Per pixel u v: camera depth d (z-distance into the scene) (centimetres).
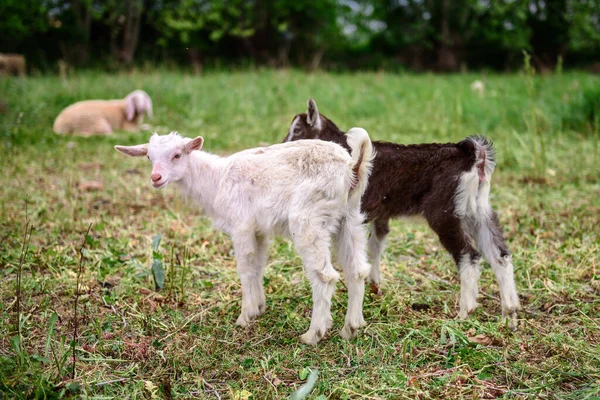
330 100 1462
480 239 482
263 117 1337
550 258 580
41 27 2298
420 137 1109
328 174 421
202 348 427
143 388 379
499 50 2923
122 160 986
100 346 423
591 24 2802
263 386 384
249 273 456
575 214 702
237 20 2723
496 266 468
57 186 820
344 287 521
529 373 395
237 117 1330
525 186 821
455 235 469
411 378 383
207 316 479
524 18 2694
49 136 1103
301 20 2919
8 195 757
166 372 401
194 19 2603
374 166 490
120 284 521
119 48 2628
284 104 1459
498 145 1030
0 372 370
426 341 438
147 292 512
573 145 1031
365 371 399
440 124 1198
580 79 1789
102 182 852
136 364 405
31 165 919
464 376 387
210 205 481
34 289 510
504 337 437
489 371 400
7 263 554
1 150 959
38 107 1272
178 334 448
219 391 383
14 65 1920
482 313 481
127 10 2448
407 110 1394
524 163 927
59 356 409
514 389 378
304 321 468
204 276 552
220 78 1878
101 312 479
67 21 2481
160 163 467
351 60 2958
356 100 1467
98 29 2683
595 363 403
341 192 422
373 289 516
